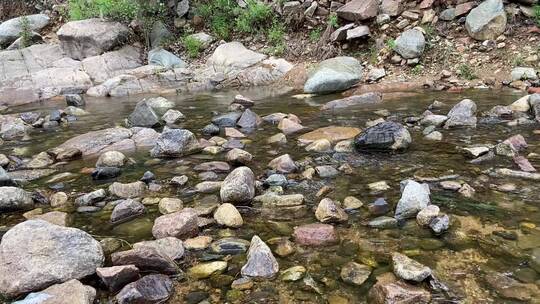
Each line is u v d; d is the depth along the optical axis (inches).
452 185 145.9
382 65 370.9
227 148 205.5
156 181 167.8
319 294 96.1
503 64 333.4
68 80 432.1
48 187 168.2
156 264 105.0
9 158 209.3
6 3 604.7
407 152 185.0
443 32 375.9
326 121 245.6
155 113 278.8
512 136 191.8
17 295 97.7
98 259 107.2
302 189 153.4
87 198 151.3
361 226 125.1
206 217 134.6
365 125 230.5
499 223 122.2
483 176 154.6
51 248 105.0
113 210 140.3
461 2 383.2
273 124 247.0
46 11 590.2
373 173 164.2
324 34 415.5
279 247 115.4
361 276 101.5
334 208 129.6
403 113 252.4
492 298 91.5
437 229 118.7
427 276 97.0
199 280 103.1
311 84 341.7
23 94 403.5
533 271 100.0
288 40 442.9
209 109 303.9
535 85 303.3
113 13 498.6
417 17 390.6
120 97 381.7
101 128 262.7
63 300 90.4
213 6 498.3
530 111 233.6
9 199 146.6
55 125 278.1
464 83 323.6
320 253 112.2
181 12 512.4
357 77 347.6
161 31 497.0
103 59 459.2
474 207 132.1
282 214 135.3
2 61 463.2
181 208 140.8
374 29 400.2
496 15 352.2
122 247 119.0
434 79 337.4
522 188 143.4
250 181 148.3
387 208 135.0
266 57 430.9
